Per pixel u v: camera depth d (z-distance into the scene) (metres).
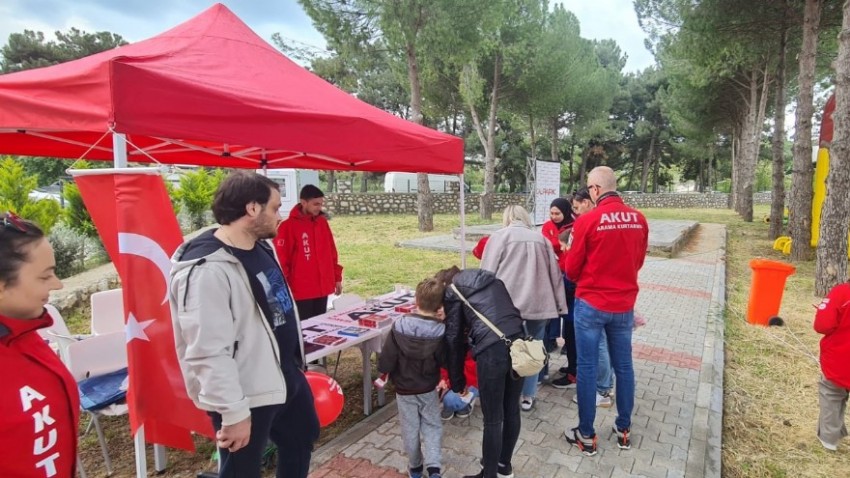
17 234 1.23
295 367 2.03
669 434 3.28
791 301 7.14
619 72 33.72
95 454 3.17
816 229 11.19
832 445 3.29
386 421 3.42
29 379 1.25
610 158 38.41
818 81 16.73
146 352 2.21
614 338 2.93
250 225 1.77
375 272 9.14
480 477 2.65
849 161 6.95
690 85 18.62
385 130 3.20
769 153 38.78
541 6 17.61
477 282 2.66
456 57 13.52
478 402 3.62
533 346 2.43
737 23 11.48
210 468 2.97
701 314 6.36
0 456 1.18
